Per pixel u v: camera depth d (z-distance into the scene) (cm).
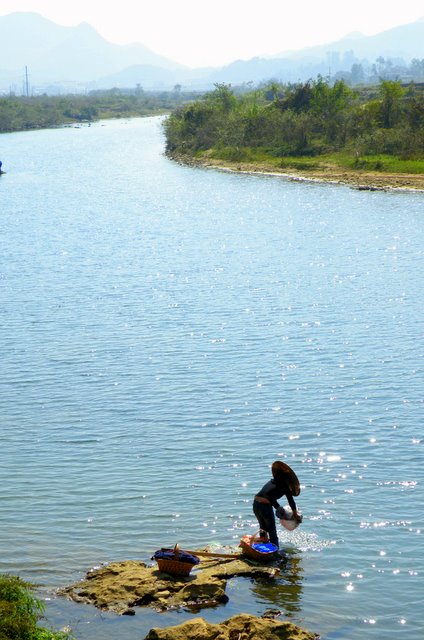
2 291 6147
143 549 2427
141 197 12312
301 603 2144
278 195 11925
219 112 19888
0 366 4269
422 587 2209
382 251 7544
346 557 2366
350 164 14125
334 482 2855
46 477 2919
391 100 16038
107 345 4638
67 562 2350
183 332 4894
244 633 1933
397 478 2872
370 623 2050
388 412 3516
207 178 14525
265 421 3444
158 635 1922
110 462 3048
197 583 2175
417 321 5044
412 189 11875
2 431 3375
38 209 11250
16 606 1953
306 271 6706
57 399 3762
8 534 2498
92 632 1998
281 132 16712
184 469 2980
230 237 8550
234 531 2528
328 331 4853
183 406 3641
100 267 7044
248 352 4456
